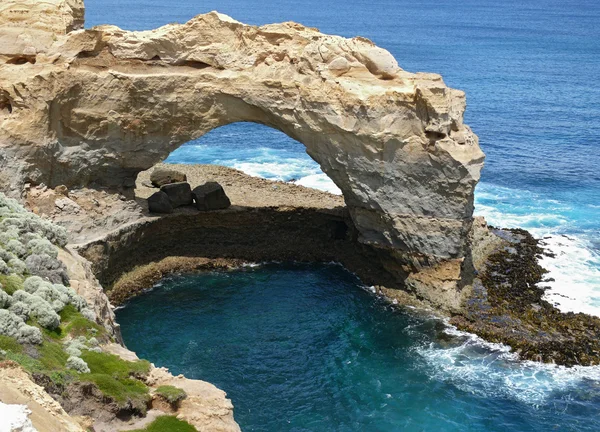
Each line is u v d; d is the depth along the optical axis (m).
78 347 30.50
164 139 53.91
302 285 53.25
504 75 142.88
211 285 52.84
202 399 29.44
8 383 24.12
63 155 51.41
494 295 50.69
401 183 49.94
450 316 48.69
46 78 49.09
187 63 53.44
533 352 44.16
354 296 51.66
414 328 47.28
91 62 51.59
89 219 50.66
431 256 50.19
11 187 48.44
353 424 37.81
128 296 50.75
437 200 49.28
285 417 38.19
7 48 50.44
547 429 37.66
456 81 135.12
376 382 41.44
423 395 40.34
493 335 46.03
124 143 53.16
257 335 46.09
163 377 30.56
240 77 51.84
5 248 35.41
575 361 43.53
